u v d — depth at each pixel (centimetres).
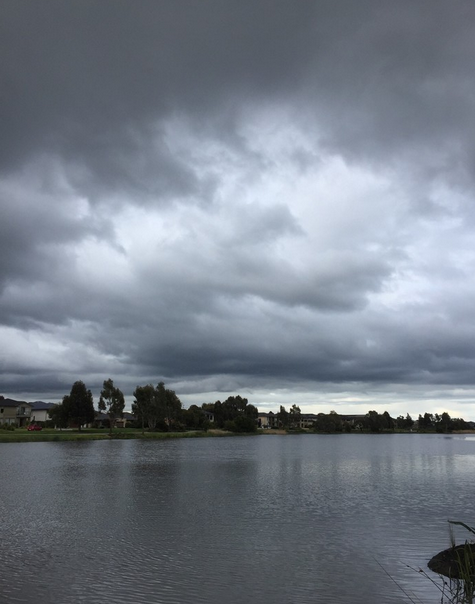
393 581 1825
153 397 17262
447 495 3953
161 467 6206
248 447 11500
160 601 1622
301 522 2859
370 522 2859
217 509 3278
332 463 7244
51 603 1599
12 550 2241
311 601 1633
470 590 1491
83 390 15100
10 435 12275
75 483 4609
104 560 2080
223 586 1767
